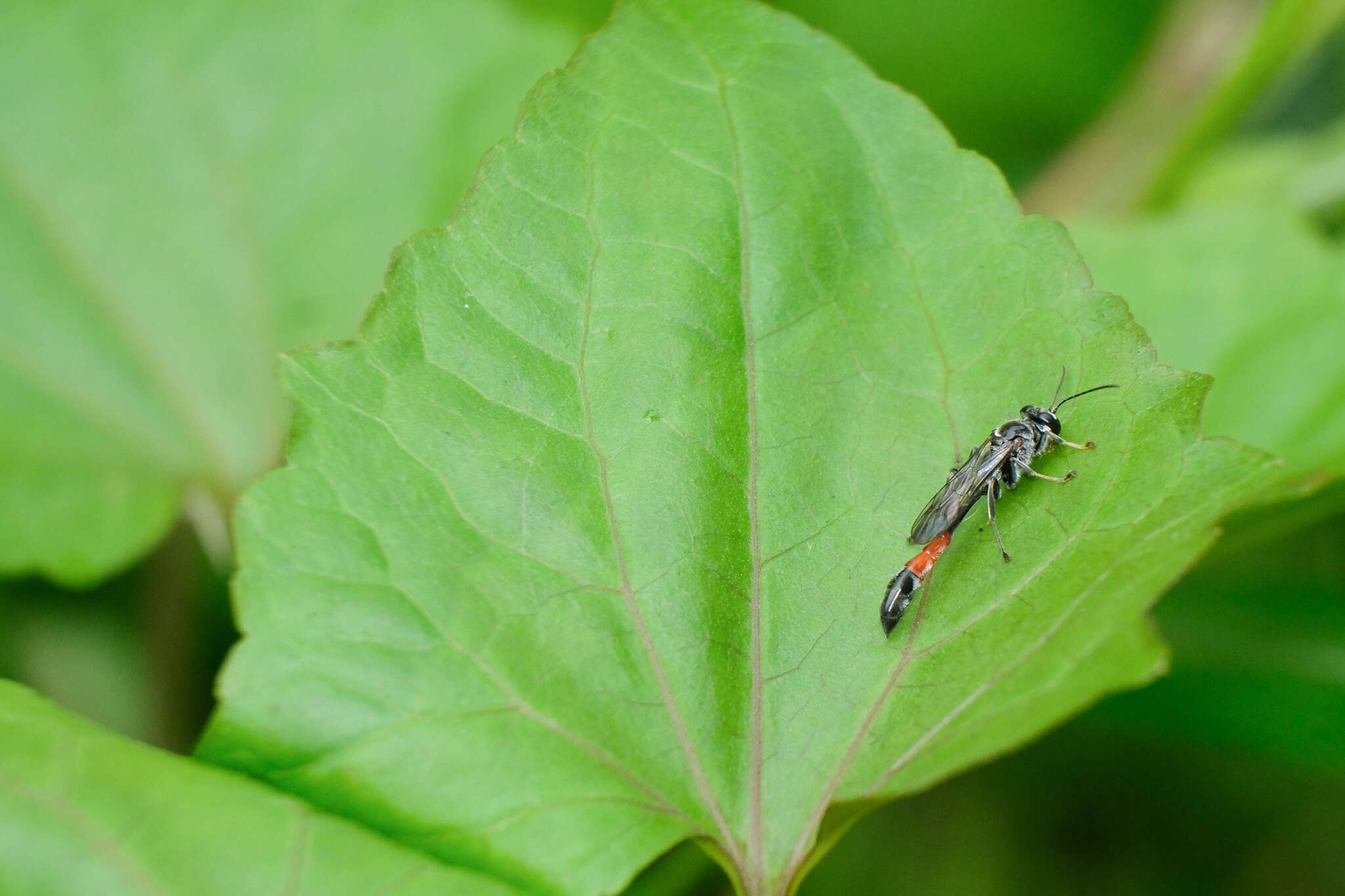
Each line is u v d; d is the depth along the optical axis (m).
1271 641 0.28
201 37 0.28
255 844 0.23
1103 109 0.33
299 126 0.28
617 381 0.24
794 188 0.24
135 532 0.27
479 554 0.24
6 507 0.27
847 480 0.24
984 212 0.24
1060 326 0.24
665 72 0.24
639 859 0.24
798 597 0.24
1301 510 0.26
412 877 0.23
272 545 0.24
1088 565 0.24
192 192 0.28
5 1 0.28
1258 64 0.29
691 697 0.24
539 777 0.24
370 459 0.24
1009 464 0.24
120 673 0.28
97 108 0.28
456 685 0.24
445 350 0.24
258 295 0.28
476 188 0.24
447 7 0.28
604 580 0.24
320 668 0.24
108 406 0.28
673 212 0.24
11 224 0.28
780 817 0.24
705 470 0.24
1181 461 0.24
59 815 0.23
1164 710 0.28
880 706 0.24
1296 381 0.28
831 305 0.24
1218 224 0.28
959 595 0.24
